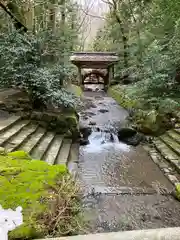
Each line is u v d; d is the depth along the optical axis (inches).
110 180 164.4
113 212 121.1
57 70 250.7
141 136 247.1
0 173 88.7
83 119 306.3
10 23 263.4
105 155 215.0
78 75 510.6
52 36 286.0
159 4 314.3
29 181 84.4
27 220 66.1
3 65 226.4
